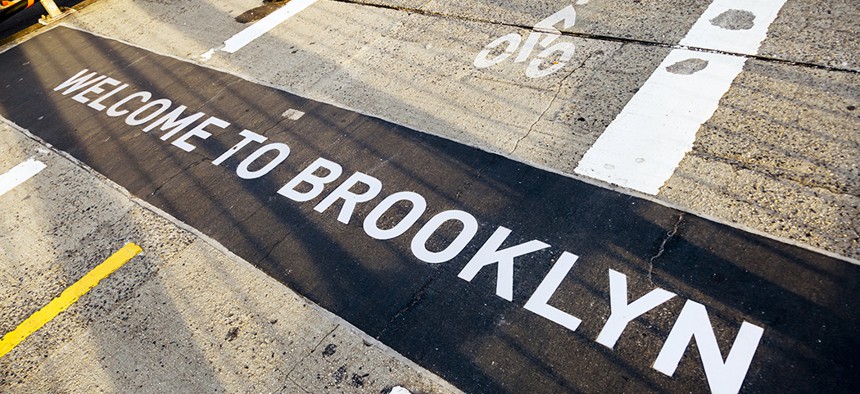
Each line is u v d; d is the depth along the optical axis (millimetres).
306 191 4930
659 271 3680
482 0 7047
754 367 3115
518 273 3867
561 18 6332
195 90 6684
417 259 4125
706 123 4641
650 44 5605
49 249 4961
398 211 4535
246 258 4457
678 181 4238
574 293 3670
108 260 4719
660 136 4633
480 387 3328
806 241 3652
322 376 3572
